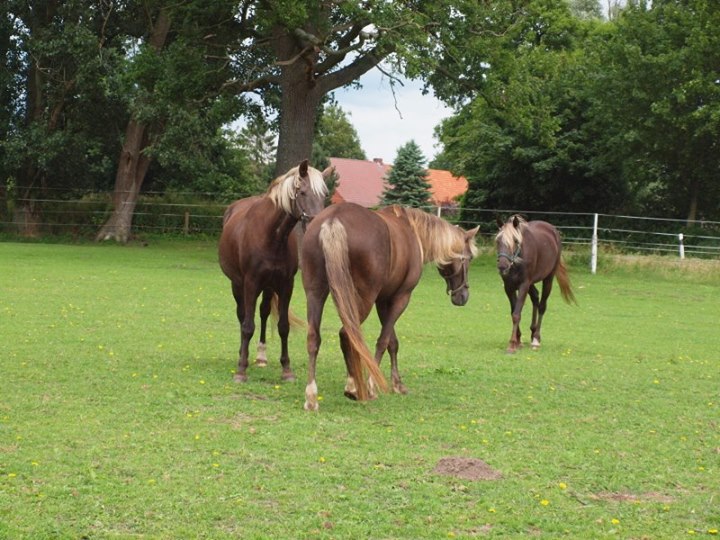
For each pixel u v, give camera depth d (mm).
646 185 38719
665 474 7043
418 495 6195
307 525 5520
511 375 11555
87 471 6363
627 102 33031
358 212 8773
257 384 9961
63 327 13883
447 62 28438
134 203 38156
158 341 13039
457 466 6828
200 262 29188
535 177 37688
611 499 6379
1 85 36000
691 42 31547
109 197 41125
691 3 34062
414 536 5445
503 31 28531
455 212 49188
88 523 5410
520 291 14148
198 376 10242
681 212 38875
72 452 6832
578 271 29312
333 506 5887
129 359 11266
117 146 40281
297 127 29219
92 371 10250
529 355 13656
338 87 29844
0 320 14273
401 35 25609
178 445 7152
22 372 9969
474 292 23938
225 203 42594
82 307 16609
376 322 17125
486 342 15141
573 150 36188
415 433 7977
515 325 14016
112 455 6793
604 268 29359
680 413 9484
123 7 37125
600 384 11172
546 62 31484
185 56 29109
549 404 9688
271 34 29812
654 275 28375
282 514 5707
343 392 9750
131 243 37156
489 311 19906
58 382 9523
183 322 15398
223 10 28484
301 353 12648
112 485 6078
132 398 8859
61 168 38312
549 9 36469
